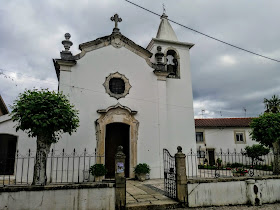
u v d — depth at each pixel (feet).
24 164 34.63
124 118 39.45
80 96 38.34
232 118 88.99
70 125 25.36
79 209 20.51
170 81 46.65
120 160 22.34
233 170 34.53
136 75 42.34
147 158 39.47
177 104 45.85
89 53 40.50
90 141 37.19
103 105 39.19
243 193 25.61
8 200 19.47
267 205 25.08
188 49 50.31
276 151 33.53
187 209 22.82
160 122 41.65
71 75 38.73
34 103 22.63
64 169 35.14
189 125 45.47
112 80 41.27
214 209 23.16
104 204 21.15
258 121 35.70
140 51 43.62
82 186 20.99
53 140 24.50
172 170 27.45
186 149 44.01
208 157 78.54
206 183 24.62
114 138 41.01
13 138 36.50
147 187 31.07
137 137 39.73
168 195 26.18
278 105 81.82
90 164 36.40
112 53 41.86
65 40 40.34
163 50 48.60
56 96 24.67
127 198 24.99
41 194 20.06
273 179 27.04
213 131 80.89
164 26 53.57
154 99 42.42
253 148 52.44
